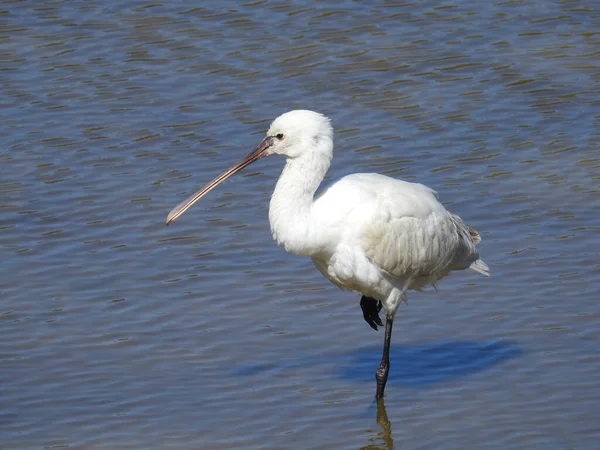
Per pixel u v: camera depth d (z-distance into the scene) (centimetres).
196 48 2377
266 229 1742
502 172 1884
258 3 2572
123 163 1961
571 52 2309
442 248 1343
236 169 1344
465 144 1989
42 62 2330
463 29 2428
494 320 1448
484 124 2058
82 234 1730
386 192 1293
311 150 1269
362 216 1269
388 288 1320
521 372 1317
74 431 1225
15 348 1413
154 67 2308
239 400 1287
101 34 2441
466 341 1405
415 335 1431
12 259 1656
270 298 1539
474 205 1773
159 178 1906
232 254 1669
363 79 2238
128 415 1255
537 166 1897
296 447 1183
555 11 2494
